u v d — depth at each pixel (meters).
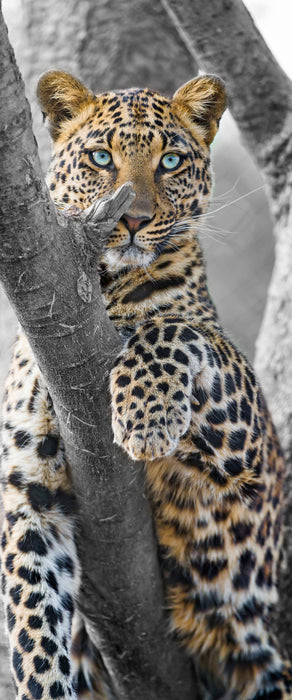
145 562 5.81
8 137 3.86
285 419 8.26
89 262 4.55
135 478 5.37
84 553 5.84
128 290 6.36
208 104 7.05
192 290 6.57
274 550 7.05
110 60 9.88
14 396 5.99
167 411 5.22
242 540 6.44
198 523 6.23
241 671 6.69
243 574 6.49
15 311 4.61
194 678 6.68
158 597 6.09
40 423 5.85
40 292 4.46
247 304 14.54
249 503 6.29
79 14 9.89
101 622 6.11
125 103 6.52
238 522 6.36
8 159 3.91
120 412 5.14
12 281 4.40
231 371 6.06
